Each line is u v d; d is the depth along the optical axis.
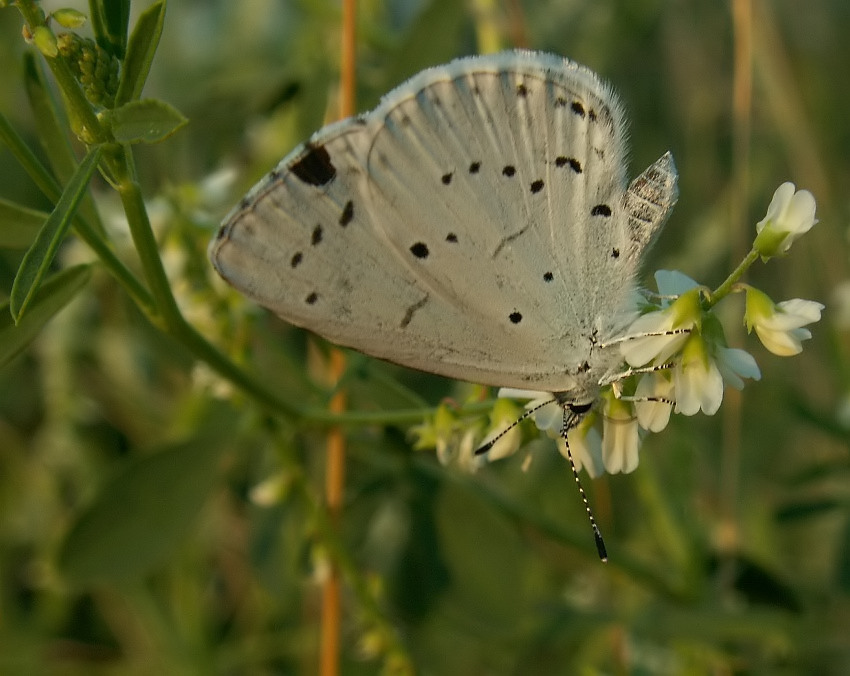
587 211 0.11
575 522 0.15
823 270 0.16
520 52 0.11
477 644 0.14
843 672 0.14
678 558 0.14
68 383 0.15
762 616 0.14
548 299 0.11
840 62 0.18
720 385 0.11
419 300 0.11
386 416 0.12
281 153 0.14
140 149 0.15
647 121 0.17
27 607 0.15
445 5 0.13
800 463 0.16
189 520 0.13
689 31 0.17
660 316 0.11
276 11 0.16
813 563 0.15
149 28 0.11
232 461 0.14
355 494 0.14
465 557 0.13
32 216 0.12
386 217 0.11
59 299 0.12
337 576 0.13
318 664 0.15
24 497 0.15
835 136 0.17
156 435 0.15
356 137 0.11
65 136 0.12
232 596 0.15
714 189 0.17
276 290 0.11
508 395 0.12
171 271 0.13
